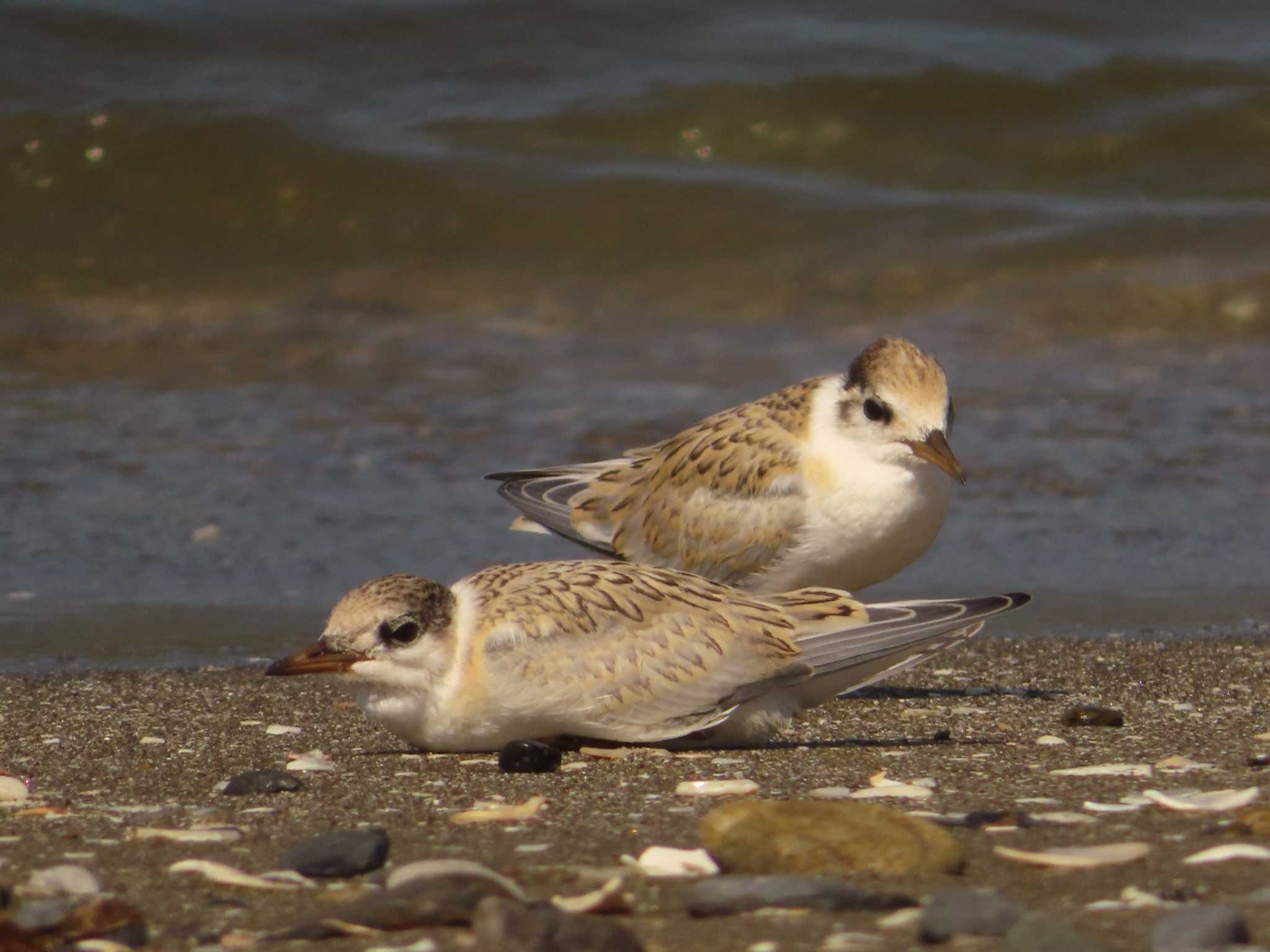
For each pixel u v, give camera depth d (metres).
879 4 31.38
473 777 7.42
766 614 8.08
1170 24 31.98
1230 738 8.18
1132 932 4.96
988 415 18.27
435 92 28.19
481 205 25.62
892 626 8.02
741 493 10.02
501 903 4.99
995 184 28.05
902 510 9.68
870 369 9.72
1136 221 25.83
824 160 28.09
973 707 9.09
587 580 8.02
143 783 7.40
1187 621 11.50
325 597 12.09
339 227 25.31
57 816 6.72
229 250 24.92
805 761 7.68
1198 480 15.80
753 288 24.38
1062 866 5.69
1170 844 5.99
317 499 14.74
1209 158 28.36
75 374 19.50
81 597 11.94
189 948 5.03
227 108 26.45
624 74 29.05
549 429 17.30
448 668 7.70
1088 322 23.23
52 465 15.56
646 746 8.01
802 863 5.68
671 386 19.36
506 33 29.62
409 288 24.22
